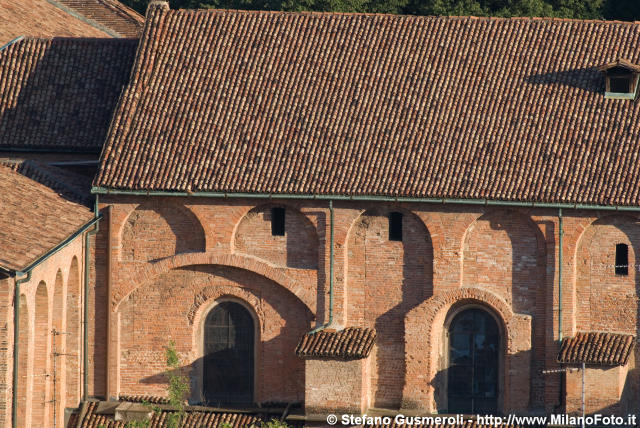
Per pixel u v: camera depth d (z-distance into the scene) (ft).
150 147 629.10
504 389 622.13
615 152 611.88
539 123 625.00
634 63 637.30
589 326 615.57
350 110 635.25
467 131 625.00
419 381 619.67
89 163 652.89
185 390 610.24
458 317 627.87
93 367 634.43
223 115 637.71
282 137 629.51
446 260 616.80
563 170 608.60
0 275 518.37
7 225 556.10
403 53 652.89
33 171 637.30
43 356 572.10
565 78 638.53
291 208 623.77
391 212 620.90
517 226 615.16
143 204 627.87
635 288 611.47
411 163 615.98
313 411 609.01
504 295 618.03
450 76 643.04
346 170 616.80
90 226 615.57
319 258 622.13
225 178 617.21
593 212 604.90
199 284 634.43
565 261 608.60
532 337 616.80
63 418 611.88
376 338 624.18
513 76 641.40
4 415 524.93
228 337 638.94
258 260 626.23
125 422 619.26
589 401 596.70
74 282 620.90
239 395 640.17
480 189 605.73
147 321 635.25
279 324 632.38
